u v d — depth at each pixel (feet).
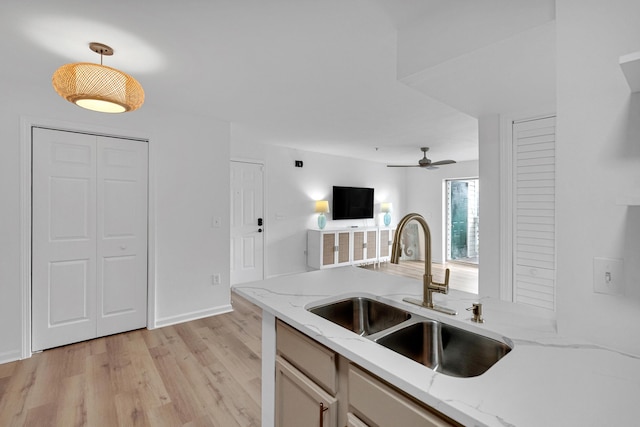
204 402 6.42
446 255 22.39
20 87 7.99
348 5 4.97
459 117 11.20
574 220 3.40
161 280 10.25
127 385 6.95
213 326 10.36
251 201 16.01
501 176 7.70
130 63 6.99
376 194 22.24
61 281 8.69
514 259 7.55
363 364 2.90
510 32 4.10
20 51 6.43
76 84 5.64
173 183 10.42
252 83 8.12
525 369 2.72
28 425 5.65
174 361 8.05
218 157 11.40
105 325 9.40
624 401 2.26
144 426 5.69
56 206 8.58
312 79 7.89
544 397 2.31
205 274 11.18
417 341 4.04
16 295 7.95
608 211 3.19
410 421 2.59
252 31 5.74
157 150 10.08
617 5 3.09
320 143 16.01
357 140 15.11
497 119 7.75
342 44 6.19
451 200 22.36
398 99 9.32
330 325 3.68
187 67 7.20
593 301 3.30
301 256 18.16
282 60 6.88
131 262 9.79
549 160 6.93
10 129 7.85
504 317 3.97
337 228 19.39
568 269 3.44
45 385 6.89
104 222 9.30
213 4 4.96
